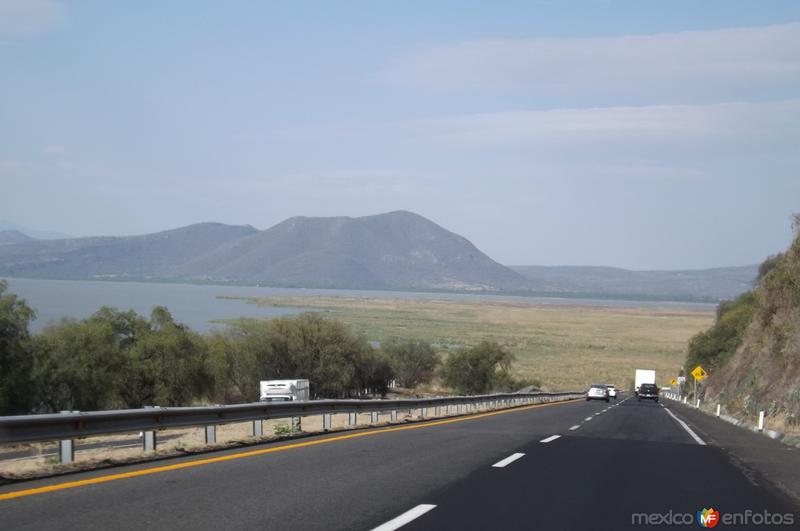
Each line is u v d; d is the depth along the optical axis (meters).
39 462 15.77
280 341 84.19
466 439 23.23
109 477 13.90
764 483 16.27
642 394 87.06
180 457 17.06
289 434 23.25
